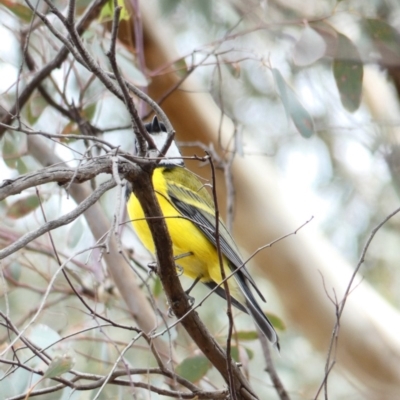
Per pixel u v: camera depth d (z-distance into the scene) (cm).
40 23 951
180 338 1082
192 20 1222
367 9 1120
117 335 1049
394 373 1050
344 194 1374
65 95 997
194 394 688
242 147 995
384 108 1299
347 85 983
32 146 1055
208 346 684
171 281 661
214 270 890
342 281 1084
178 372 827
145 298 1012
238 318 1189
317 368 1228
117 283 999
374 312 1072
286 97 883
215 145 1144
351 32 1120
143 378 841
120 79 546
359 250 1339
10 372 636
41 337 751
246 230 1117
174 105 1122
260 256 1114
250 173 1129
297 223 1112
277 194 1134
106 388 834
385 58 1035
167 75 1114
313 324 1089
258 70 1312
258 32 1159
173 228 882
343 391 1209
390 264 1345
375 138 1273
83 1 966
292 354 1242
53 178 534
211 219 902
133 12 1040
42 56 1017
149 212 619
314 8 1157
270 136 1353
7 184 511
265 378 1184
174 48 1127
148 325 980
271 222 1112
